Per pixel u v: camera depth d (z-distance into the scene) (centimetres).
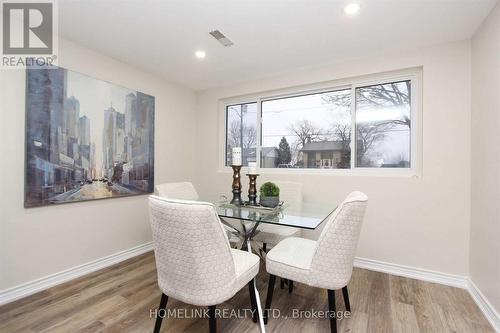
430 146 229
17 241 194
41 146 205
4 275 188
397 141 257
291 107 321
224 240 130
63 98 220
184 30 209
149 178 303
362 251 259
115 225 268
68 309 181
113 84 261
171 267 132
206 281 128
